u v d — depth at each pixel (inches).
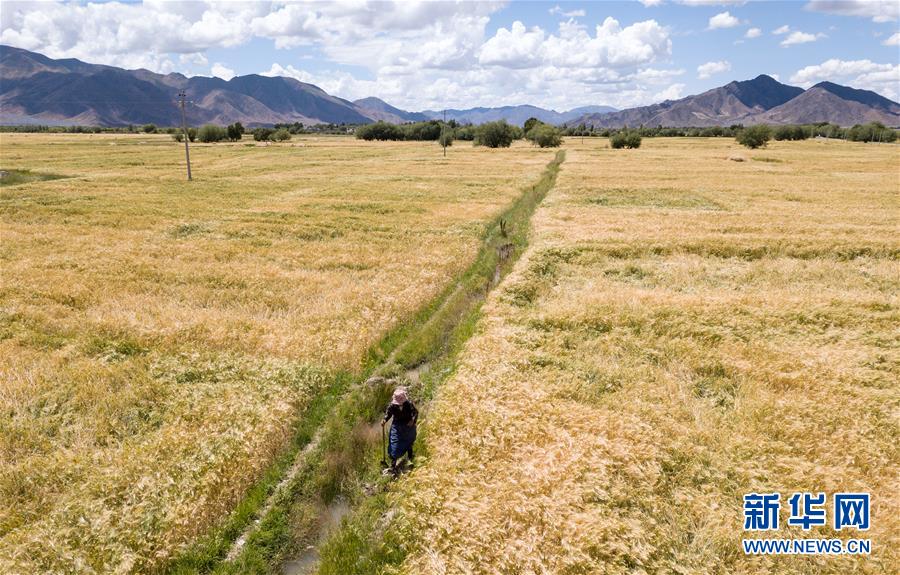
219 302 781.9
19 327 666.8
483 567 315.6
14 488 385.1
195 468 400.8
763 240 1138.0
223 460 410.6
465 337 677.3
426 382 579.8
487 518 349.1
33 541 334.0
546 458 405.4
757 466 403.5
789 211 1551.4
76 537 341.4
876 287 868.0
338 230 1286.9
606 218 1425.9
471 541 331.9
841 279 912.3
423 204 1701.5
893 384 528.1
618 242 1132.5
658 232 1235.9
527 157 3720.5
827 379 533.0
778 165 3034.0
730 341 630.5
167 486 382.0
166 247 1103.6
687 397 507.8
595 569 310.0
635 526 341.4
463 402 488.1
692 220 1396.4
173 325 668.1
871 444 426.3
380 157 3740.2
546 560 319.3
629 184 2144.4
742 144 4901.6
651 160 3376.0
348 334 655.1
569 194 1882.4
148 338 636.1
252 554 354.6
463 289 892.0
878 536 336.8
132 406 500.7
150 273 906.1
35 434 449.1
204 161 3331.7
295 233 1255.5
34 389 516.4
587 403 495.8
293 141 6481.3
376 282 877.8
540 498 360.5
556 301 772.6
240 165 3080.7
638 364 579.2
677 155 3833.7
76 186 2004.2
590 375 550.0
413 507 369.1
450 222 1405.0
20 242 1120.8
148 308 746.2
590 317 689.0
